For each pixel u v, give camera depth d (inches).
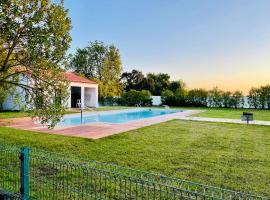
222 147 326.6
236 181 202.4
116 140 367.9
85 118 775.7
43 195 162.1
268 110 1155.3
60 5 286.8
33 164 215.3
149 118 707.4
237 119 685.3
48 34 272.7
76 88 1194.6
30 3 268.1
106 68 1571.1
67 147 319.6
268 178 209.9
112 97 1531.7
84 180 193.2
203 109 1210.6
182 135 416.2
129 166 239.6
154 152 296.2
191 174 218.7
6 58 279.4
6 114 732.7
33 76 291.4
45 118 307.7
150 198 163.3
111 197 163.9
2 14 249.6
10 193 161.5
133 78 2156.7
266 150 311.4
